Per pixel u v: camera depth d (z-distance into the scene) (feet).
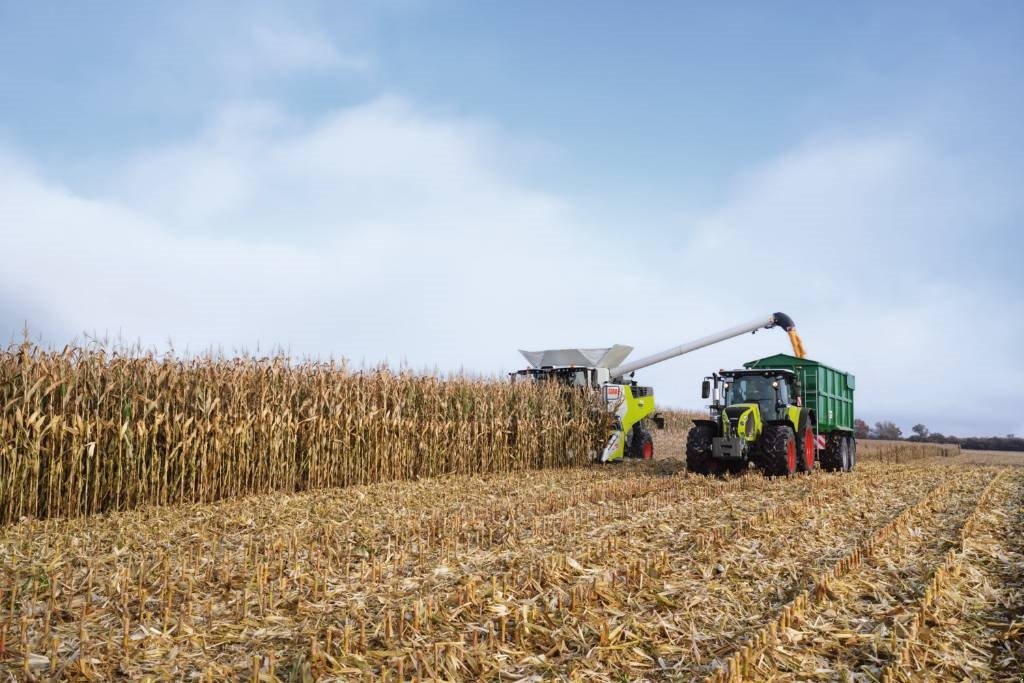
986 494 39.65
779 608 18.72
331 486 45.03
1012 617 18.80
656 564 22.08
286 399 42.98
